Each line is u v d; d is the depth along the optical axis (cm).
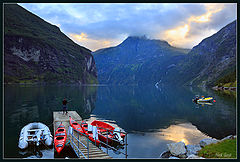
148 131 2472
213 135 2231
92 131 1933
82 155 1348
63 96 6819
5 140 1867
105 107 4916
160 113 4031
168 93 11406
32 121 2703
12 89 9456
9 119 2791
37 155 1520
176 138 2111
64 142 1638
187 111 4250
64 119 2583
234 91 11194
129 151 1645
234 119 3152
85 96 7700
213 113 3838
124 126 2778
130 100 6969
